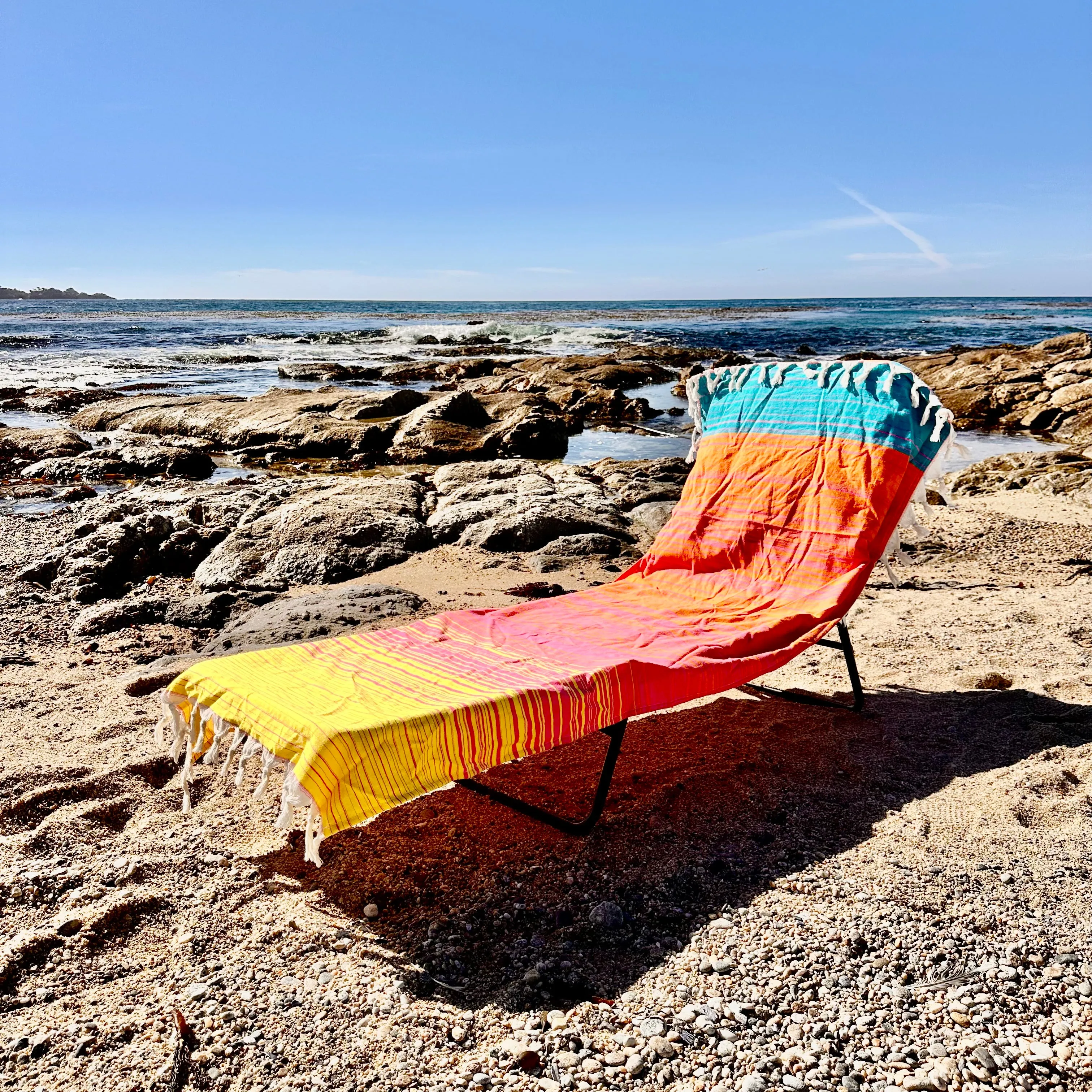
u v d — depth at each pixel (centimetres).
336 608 595
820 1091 213
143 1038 233
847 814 339
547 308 11594
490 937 275
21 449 1460
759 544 470
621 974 256
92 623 604
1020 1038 228
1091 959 256
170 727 375
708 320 5847
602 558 742
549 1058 225
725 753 392
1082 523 820
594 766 387
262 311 9406
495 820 342
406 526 788
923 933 268
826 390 483
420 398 1798
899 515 447
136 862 309
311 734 267
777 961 258
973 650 508
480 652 365
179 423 1695
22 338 4409
